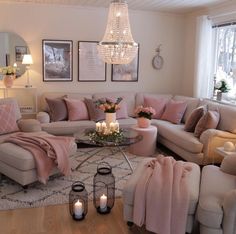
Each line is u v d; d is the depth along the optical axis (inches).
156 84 232.8
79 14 205.3
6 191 122.5
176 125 184.4
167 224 84.6
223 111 158.9
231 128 149.4
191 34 223.0
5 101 160.2
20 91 203.3
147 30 222.2
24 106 204.4
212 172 103.3
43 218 103.2
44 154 123.2
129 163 150.9
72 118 185.8
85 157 166.7
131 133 151.0
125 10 134.6
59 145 129.3
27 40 199.3
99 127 138.4
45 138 130.1
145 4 192.9
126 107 204.5
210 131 143.1
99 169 113.3
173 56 232.7
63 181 133.2
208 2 184.1
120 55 134.3
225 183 93.1
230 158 103.6
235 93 183.2
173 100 204.4
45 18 199.8
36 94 201.9
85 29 208.5
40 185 128.6
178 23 228.8
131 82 226.5
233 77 170.9
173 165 102.4
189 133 160.6
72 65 210.7
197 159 145.7
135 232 95.9
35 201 114.4
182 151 157.9
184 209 83.9
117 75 222.1
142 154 170.1
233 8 177.2
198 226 89.4
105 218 104.1
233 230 79.4
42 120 177.0
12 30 195.8
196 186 91.8
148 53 225.9
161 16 223.3
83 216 102.7
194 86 210.4
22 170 117.9
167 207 84.7
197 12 214.2
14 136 136.2
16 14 194.5
